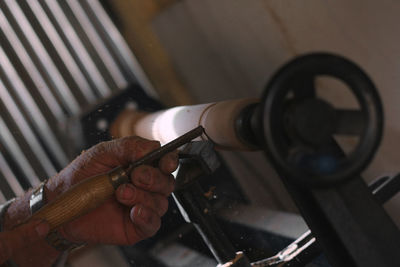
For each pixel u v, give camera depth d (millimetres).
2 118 1427
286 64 445
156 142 702
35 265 758
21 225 561
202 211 714
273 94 447
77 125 1378
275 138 452
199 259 1176
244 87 1406
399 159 1091
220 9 1329
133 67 1553
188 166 671
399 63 997
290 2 1142
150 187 638
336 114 463
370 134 449
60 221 576
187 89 1562
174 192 731
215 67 1459
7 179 1411
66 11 1519
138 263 1368
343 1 1035
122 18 1528
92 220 719
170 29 1507
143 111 1395
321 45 1137
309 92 461
